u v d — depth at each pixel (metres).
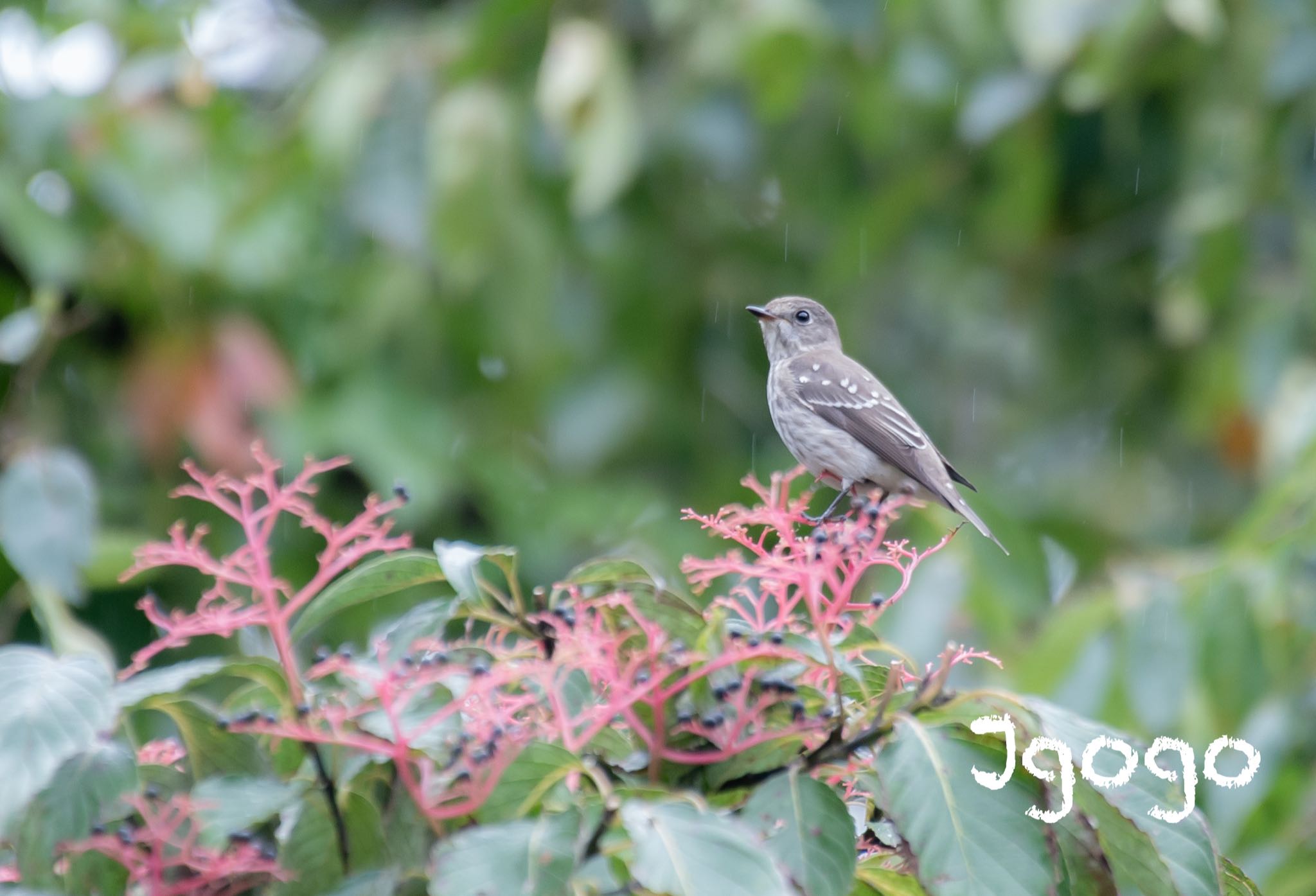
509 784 4.44
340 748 4.62
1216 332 14.20
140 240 11.91
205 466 11.65
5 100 11.93
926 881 4.29
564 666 4.68
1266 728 9.61
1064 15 12.39
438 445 12.75
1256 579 9.53
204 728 4.80
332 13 16.05
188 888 4.40
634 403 13.81
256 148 12.85
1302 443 11.27
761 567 4.82
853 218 14.38
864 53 13.62
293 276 12.56
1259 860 9.23
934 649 10.83
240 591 11.18
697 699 4.69
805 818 4.38
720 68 13.33
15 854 4.59
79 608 10.67
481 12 12.88
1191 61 13.87
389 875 4.43
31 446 9.59
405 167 12.69
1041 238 15.22
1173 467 15.62
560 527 13.26
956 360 15.76
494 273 12.96
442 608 4.89
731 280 14.63
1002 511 11.85
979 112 13.26
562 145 12.90
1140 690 9.42
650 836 4.03
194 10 13.71
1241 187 13.73
